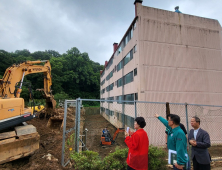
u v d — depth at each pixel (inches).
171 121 113.3
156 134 422.9
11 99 214.4
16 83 279.1
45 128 363.9
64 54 2289.6
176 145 105.9
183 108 460.8
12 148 192.4
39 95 1352.1
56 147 251.8
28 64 331.9
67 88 1894.7
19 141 198.8
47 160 193.5
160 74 462.6
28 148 207.9
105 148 423.5
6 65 1299.2
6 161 184.9
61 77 1771.7
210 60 518.6
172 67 476.1
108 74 1071.0
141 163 108.3
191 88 483.8
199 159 127.0
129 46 563.8
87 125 753.6
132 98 519.2
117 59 778.2
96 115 1352.1
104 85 1263.5
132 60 523.2
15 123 215.5
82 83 1979.6
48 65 418.0
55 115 451.8
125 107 596.1
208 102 491.5
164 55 474.6
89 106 1598.2
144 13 476.4
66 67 1925.4
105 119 1068.5
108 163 138.5
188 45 501.7
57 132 358.3
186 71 487.8
